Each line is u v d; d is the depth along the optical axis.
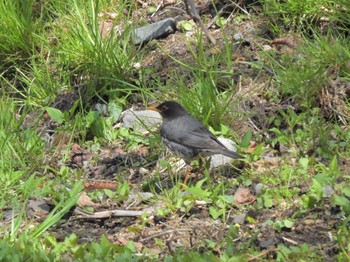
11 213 10.39
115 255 8.80
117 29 14.30
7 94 13.66
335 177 10.20
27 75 14.02
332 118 11.72
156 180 11.05
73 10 14.32
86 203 10.55
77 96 13.27
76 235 9.82
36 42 14.25
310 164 10.67
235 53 13.25
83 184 11.10
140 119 12.37
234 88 12.45
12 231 9.57
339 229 9.09
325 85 11.87
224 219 9.82
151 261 8.77
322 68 11.95
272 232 9.37
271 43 13.19
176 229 9.75
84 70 13.48
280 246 8.69
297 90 12.02
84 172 11.60
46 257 8.61
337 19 12.84
